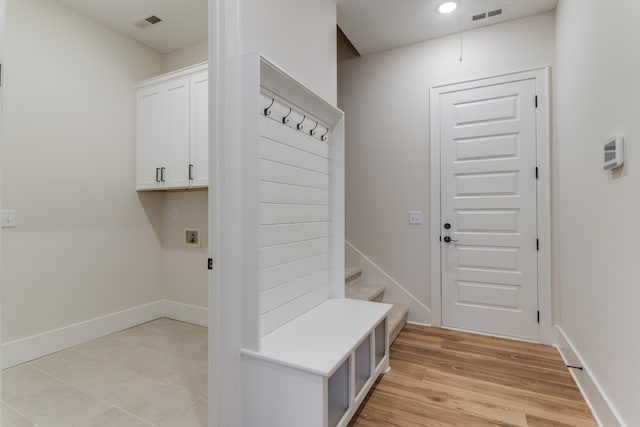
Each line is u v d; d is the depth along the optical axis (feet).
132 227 10.91
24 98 8.47
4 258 8.16
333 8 8.70
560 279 8.85
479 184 9.94
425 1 8.80
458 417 6.06
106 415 6.13
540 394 6.75
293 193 6.84
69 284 9.33
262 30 6.11
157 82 10.43
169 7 9.35
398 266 11.02
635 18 4.52
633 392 4.60
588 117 6.48
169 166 10.23
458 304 10.21
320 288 7.87
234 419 5.40
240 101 5.56
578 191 7.18
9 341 8.15
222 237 5.27
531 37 9.41
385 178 11.24
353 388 5.75
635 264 4.55
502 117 9.68
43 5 8.81
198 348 9.07
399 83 11.06
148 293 11.34
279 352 5.39
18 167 8.39
